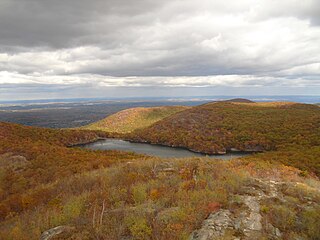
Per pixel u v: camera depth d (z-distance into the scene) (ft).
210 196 32.37
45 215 33.91
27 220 35.81
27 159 138.62
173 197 34.06
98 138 444.96
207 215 27.91
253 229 24.98
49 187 60.75
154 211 29.73
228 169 53.88
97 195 38.99
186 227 25.12
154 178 51.65
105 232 25.29
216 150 326.85
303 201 32.32
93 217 28.19
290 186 37.55
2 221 44.34
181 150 352.69
